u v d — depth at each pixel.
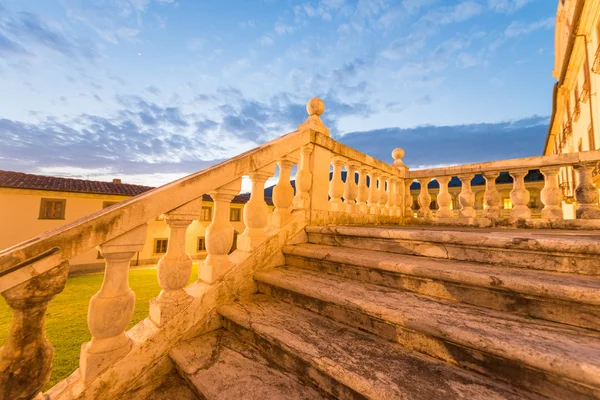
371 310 1.76
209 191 2.33
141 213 1.84
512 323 1.50
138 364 1.78
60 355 4.35
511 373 1.28
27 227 15.57
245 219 2.87
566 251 1.80
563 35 14.60
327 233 3.20
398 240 2.63
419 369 1.40
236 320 2.09
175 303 2.04
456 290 1.87
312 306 2.21
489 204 4.81
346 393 1.37
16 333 1.36
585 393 1.10
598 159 3.75
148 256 19.14
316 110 3.84
